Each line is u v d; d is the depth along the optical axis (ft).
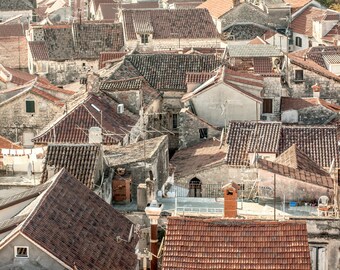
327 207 229.86
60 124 311.47
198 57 405.18
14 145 321.32
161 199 252.01
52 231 187.42
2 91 385.09
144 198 236.84
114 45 512.63
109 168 249.34
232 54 406.41
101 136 299.17
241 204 243.40
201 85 370.73
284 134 302.25
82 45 511.40
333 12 554.46
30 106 363.35
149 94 369.09
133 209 237.86
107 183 240.12
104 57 451.53
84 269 183.62
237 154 289.94
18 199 204.74
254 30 549.54
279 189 246.06
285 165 264.11
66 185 206.59
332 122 364.17
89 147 239.91
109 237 199.41
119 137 303.48
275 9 556.51
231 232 178.70
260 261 174.60
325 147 298.35
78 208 201.26
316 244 211.20
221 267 174.19
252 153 288.92
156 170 256.93
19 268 181.37
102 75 388.78
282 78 403.34
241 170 284.82
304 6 570.87
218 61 403.75
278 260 174.60
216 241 177.47
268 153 290.97
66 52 508.53
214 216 224.33
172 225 179.93
